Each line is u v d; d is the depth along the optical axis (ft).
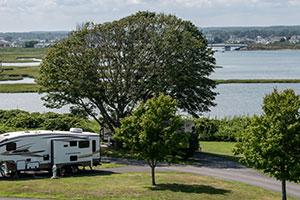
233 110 319.68
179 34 199.93
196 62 203.21
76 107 205.87
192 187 134.41
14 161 148.05
